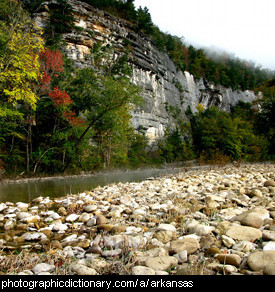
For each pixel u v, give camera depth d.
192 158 55.38
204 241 3.21
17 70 15.28
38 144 23.33
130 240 3.29
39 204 7.48
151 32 66.25
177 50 86.31
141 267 2.45
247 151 45.22
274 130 40.72
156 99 56.75
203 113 78.69
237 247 2.94
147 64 54.50
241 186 8.38
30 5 41.69
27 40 15.74
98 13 47.44
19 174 18.92
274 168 20.09
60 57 21.58
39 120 24.14
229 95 103.25
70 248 3.40
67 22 41.69
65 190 11.16
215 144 41.94
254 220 3.68
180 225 4.21
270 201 5.57
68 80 23.56
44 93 21.36
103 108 22.08
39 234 4.06
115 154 29.09
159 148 49.88
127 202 6.80
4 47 15.09
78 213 5.93
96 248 3.18
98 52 44.19
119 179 17.09
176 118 64.12
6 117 18.55
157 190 8.88
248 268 2.40
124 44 50.66
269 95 40.75
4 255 3.23
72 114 21.47
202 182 10.35
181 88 76.31
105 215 5.49
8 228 4.73
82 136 22.50
